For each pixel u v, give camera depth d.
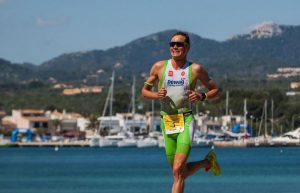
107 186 104.19
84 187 102.62
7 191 95.25
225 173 133.25
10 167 168.50
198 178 112.44
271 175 127.62
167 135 24.50
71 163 186.25
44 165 177.25
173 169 24.38
